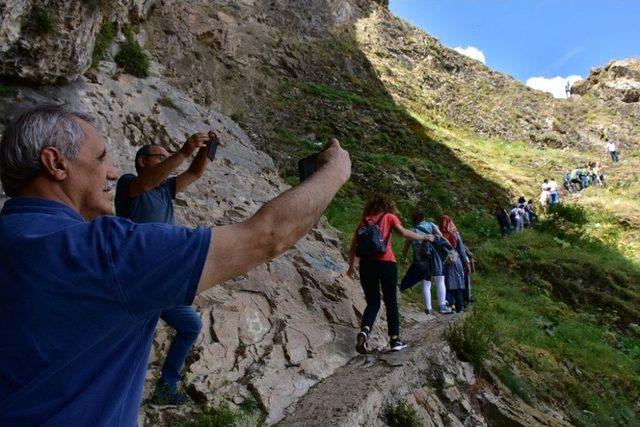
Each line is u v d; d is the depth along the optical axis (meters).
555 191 19.77
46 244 1.06
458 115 27.67
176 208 6.57
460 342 5.86
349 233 10.37
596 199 21.47
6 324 1.03
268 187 9.65
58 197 1.24
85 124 1.32
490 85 32.41
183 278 1.05
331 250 8.01
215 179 8.27
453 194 17.38
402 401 4.49
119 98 8.88
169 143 8.93
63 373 1.03
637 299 13.53
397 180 16.47
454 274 7.89
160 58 13.12
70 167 1.25
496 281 12.44
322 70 23.42
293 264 6.36
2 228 1.14
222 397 3.85
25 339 1.02
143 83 10.25
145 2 13.09
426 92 28.16
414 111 25.12
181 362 3.55
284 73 21.14
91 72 8.69
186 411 3.58
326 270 6.75
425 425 4.51
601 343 10.18
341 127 18.89
